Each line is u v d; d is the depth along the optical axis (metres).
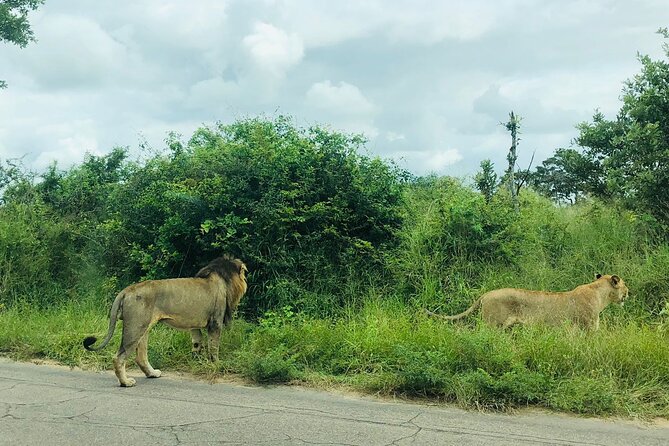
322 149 11.88
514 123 13.02
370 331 8.74
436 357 7.46
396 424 6.04
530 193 13.83
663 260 10.27
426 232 11.29
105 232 12.76
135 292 7.79
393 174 12.24
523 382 6.85
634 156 11.45
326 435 5.64
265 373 7.80
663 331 8.59
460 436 5.68
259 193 11.30
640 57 11.77
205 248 11.12
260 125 12.34
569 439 5.64
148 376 8.12
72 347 9.30
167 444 5.33
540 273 10.60
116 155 15.96
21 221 13.51
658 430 5.98
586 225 11.95
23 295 12.32
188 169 12.07
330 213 11.27
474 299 10.16
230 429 5.78
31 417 6.09
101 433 5.61
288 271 10.95
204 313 8.34
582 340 7.82
